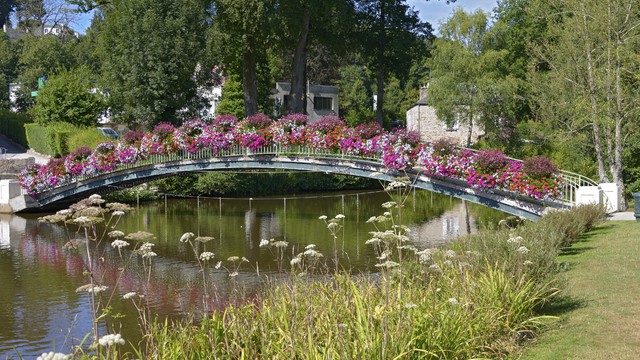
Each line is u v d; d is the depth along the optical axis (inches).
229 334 250.7
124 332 433.1
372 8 1700.3
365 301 261.3
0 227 979.3
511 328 292.2
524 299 314.2
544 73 1170.0
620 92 797.2
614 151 943.7
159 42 1403.8
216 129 995.3
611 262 443.5
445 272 336.5
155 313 477.4
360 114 2349.9
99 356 219.5
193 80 1541.6
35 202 1138.0
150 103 1443.2
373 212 1171.9
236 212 1167.6
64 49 2669.8
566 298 354.0
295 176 1621.6
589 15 829.2
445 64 1408.7
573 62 882.8
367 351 215.6
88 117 1734.7
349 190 1702.8
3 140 2089.1
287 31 1296.8
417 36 1743.4
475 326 269.0
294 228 940.0
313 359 215.9
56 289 567.2
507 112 1350.9
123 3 1475.1
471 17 1370.6
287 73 2476.6
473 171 691.4
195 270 642.2
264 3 1264.8
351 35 1598.2
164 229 930.7
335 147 844.6
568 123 938.7
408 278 324.2
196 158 1008.9
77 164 1096.8
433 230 901.2
